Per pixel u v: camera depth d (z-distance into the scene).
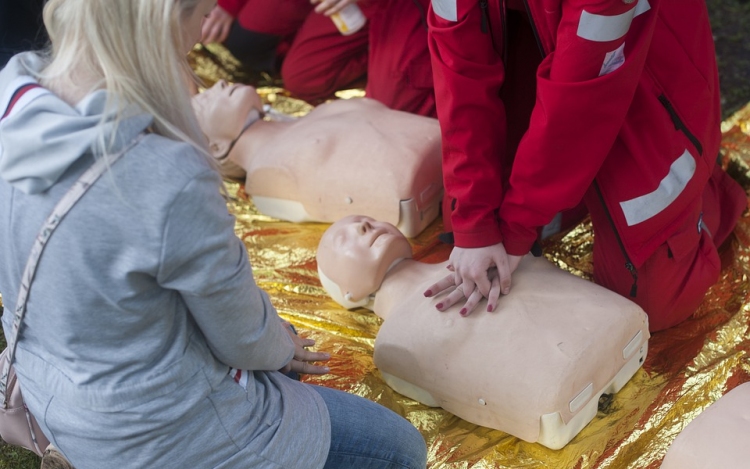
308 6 2.77
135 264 0.95
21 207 0.99
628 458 1.58
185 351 1.08
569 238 2.17
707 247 1.81
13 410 1.33
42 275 0.99
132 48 0.95
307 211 2.26
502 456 1.60
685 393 1.68
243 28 2.83
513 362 1.55
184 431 1.09
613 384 1.67
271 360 1.18
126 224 0.94
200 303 1.02
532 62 1.74
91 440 1.08
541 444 1.61
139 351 1.04
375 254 1.83
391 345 1.69
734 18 3.15
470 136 1.53
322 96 2.88
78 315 0.99
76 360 1.03
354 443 1.32
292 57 2.79
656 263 1.72
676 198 1.60
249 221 2.35
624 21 1.24
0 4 1.91
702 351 1.77
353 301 1.91
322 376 1.83
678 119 1.53
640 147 1.54
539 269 1.72
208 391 1.11
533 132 1.42
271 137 2.35
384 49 2.51
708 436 1.36
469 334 1.61
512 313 1.62
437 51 1.52
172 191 0.94
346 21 2.50
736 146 2.30
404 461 1.37
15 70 1.03
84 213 0.95
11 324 1.13
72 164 0.96
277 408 1.21
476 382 1.58
